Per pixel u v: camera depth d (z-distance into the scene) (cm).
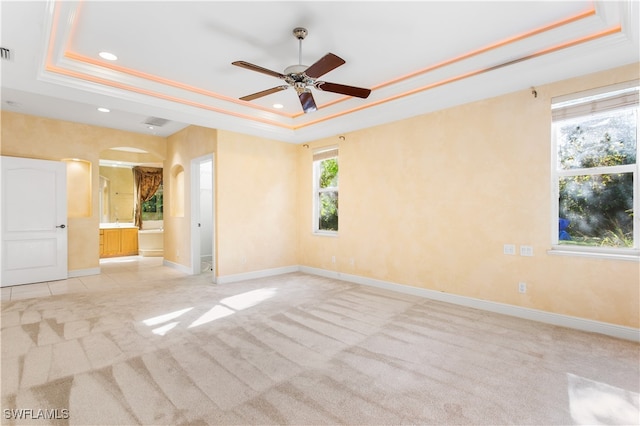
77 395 194
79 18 252
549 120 321
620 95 286
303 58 322
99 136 566
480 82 326
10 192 467
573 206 320
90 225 559
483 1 234
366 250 485
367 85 395
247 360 242
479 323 321
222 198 496
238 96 426
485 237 365
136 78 357
